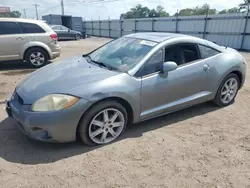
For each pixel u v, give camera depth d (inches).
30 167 101.1
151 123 144.6
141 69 124.6
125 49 142.4
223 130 138.7
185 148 118.6
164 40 137.9
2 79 250.5
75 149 115.0
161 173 99.7
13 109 112.7
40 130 105.9
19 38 293.0
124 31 1120.2
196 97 149.6
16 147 115.5
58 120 103.8
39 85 114.3
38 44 305.3
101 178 95.8
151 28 948.6
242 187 93.1
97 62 140.4
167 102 136.9
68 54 463.8
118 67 128.3
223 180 96.7
